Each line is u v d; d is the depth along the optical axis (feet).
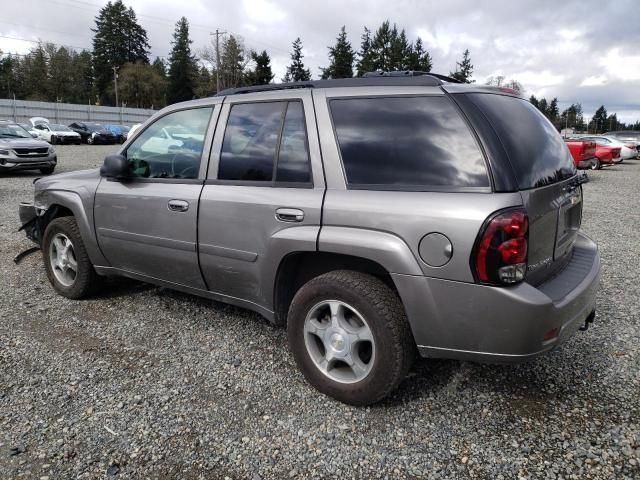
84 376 10.12
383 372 8.51
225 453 7.92
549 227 8.77
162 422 8.67
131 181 12.55
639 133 104.58
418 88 8.90
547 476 7.43
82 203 13.47
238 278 10.60
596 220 28.71
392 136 8.79
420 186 8.31
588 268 9.81
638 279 16.80
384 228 8.33
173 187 11.53
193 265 11.32
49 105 158.30
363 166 8.91
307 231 9.12
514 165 8.06
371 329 8.55
